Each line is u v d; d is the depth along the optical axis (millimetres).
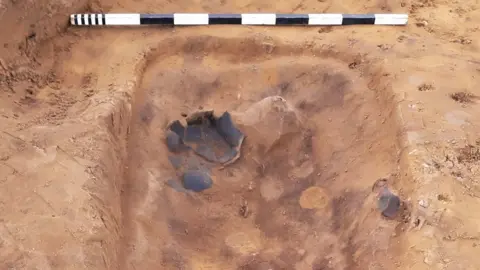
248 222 5336
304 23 6395
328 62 6129
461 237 4488
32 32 5730
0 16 5301
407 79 5699
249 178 5578
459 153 5031
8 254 4039
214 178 5504
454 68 5863
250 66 6133
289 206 5438
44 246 4121
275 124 5656
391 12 6703
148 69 6027
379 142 5465
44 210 4332
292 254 5105
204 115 5699
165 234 5012
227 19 6320
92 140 4879
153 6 6543
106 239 4355
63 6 6039
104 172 4754
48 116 5133
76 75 5754
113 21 6195
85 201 4422
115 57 5926
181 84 5961
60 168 4621
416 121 5270
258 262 5027
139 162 5316
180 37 6188
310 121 5871
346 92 5910
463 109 5414
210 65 6117
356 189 5305
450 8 6824
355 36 6277
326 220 5289
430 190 4750
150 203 5098
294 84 6055
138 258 4688
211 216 5297
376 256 4766
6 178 4500
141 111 5656
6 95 5309
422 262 4406
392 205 4875
